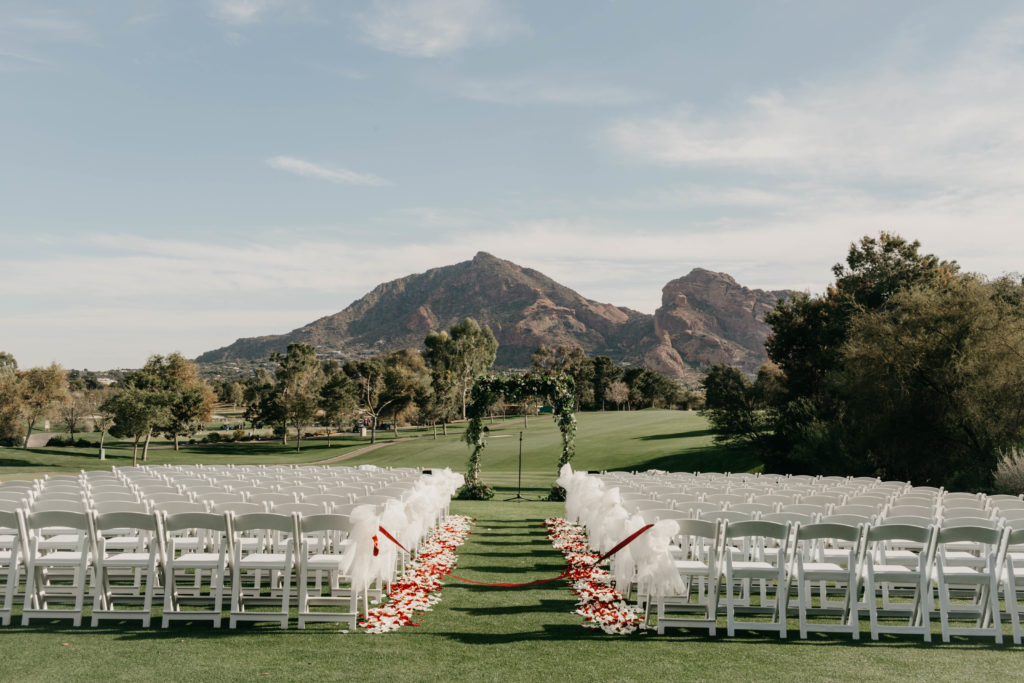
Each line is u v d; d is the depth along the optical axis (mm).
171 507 7840
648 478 15195
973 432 24812
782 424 36125
